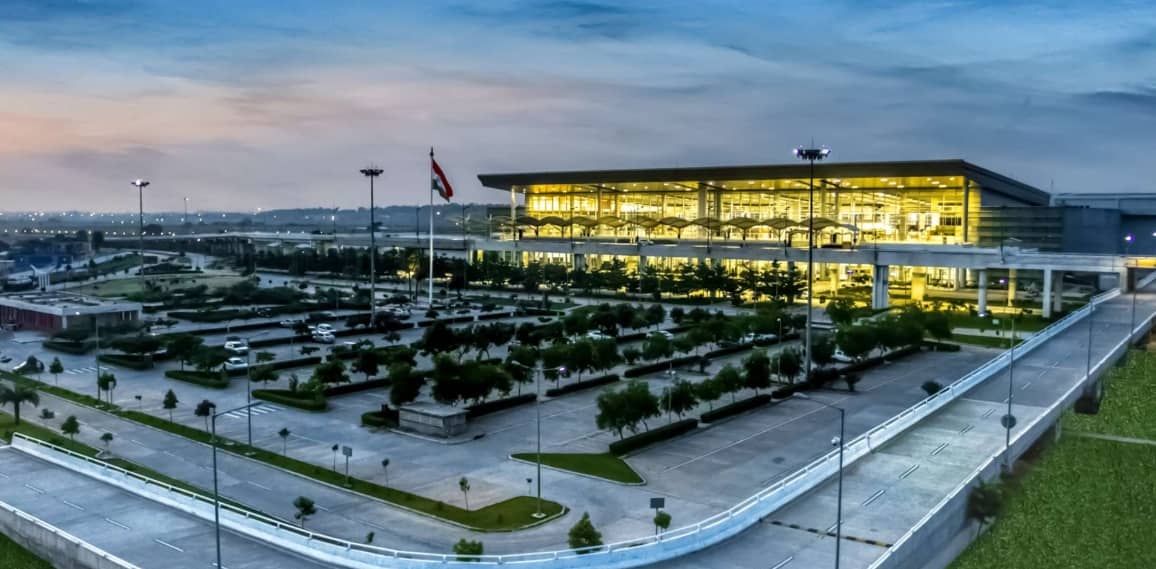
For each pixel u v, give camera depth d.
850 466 57.47
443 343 93.25
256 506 53.44
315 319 129.12
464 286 180.12
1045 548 52.69
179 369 95.31
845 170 159.12
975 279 161.75
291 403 78.56
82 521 50.66
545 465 61.34
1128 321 115.38
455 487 56.69
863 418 74.06
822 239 177.25
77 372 94.88
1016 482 59.25
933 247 146.50
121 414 75.81
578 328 104.94
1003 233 166.00
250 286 164.00
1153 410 76.19
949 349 106.69
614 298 162.00
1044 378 83.44
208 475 59.53
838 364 96.25
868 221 175.00
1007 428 60.00
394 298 156.00
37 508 53.00
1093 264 130.00
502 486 56.91
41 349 109.00
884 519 48.28
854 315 116.88
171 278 198.00
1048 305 128.25
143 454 64.56
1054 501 58.47
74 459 61.38
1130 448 66.81
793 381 86.88
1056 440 69.31
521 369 79.69
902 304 145.12
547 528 49.62
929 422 68.25
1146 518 56.94
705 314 122.31
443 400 72.06
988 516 52.12
